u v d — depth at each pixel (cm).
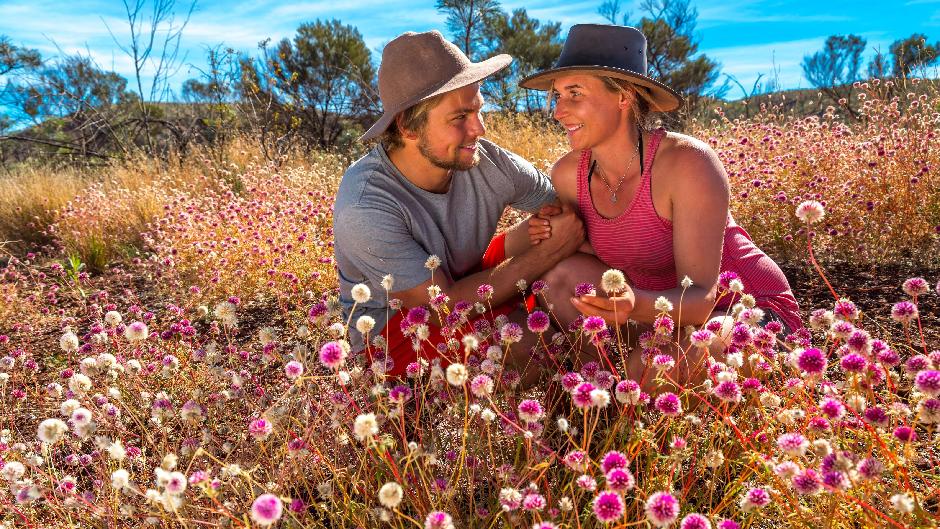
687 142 250
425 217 273
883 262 416
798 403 205
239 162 1028
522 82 271
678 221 246
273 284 488
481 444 216
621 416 200
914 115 540
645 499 184
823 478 152
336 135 1555
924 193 450
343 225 262
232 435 258
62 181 985
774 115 801
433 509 187
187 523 197
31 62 1491
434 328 267
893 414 188
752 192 510
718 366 203
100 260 666
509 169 296
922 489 186
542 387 264
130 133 1435
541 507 163
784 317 265
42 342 442
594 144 257
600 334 222
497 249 302
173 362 282
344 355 202
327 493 205
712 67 1680
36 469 232
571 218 269
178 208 724
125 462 244
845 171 519
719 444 212
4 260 745
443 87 240
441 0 1625
